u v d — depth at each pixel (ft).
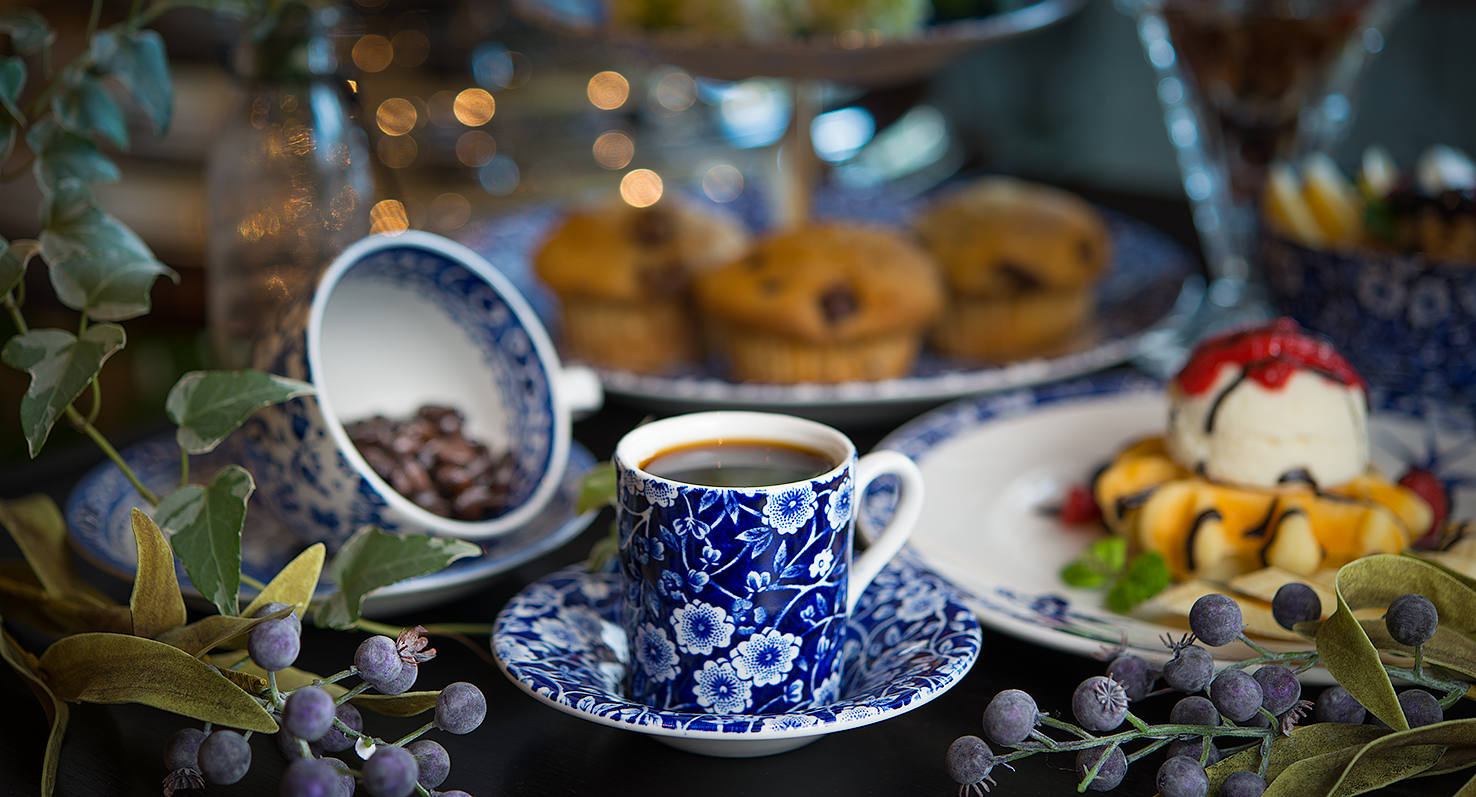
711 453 2.38
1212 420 2.63
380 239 2.61
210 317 2.79
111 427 4.71
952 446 2.85
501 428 2.74
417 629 2.25
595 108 4.82
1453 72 5.29
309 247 2.70
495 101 4.69
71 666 2.29
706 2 3.15
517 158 4.66
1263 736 2.24
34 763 2.35
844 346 3.26
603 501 2.58
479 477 2.62
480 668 2.48
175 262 4.26
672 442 2.38
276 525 2.68
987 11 3.36
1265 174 3.25
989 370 3.05
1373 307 2.89
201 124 4.34
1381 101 5.51
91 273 2.40
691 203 3.71
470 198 4.51
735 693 2.32
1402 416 2.83
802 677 2.33
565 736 2.38
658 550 2.30
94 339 2.36
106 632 2.36
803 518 2.30
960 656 2.31
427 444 2.62
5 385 4.66
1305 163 3.24
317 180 2.70
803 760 2.34
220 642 2.27
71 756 2.36
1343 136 5.49
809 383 3.30
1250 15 3.10
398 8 4.66
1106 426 2.90
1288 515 2.55
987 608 2.45
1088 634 2.41
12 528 2.48
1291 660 2.29
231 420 2.35
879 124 5.23
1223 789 2.21
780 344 3.27
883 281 3.26
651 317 3.39
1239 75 3.16
